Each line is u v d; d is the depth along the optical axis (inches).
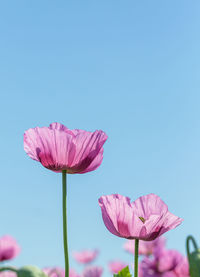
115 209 30.3
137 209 32.2
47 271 30.0
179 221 30.1
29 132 31.3
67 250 27.9
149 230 30.1
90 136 31.0
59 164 30.8
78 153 30.8
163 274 40.5
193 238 25.8
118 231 30.5
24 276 23.5
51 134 30.8
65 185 30.2
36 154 31.2
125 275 30.8
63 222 28.5
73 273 35.7
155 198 32.3
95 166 31.6
